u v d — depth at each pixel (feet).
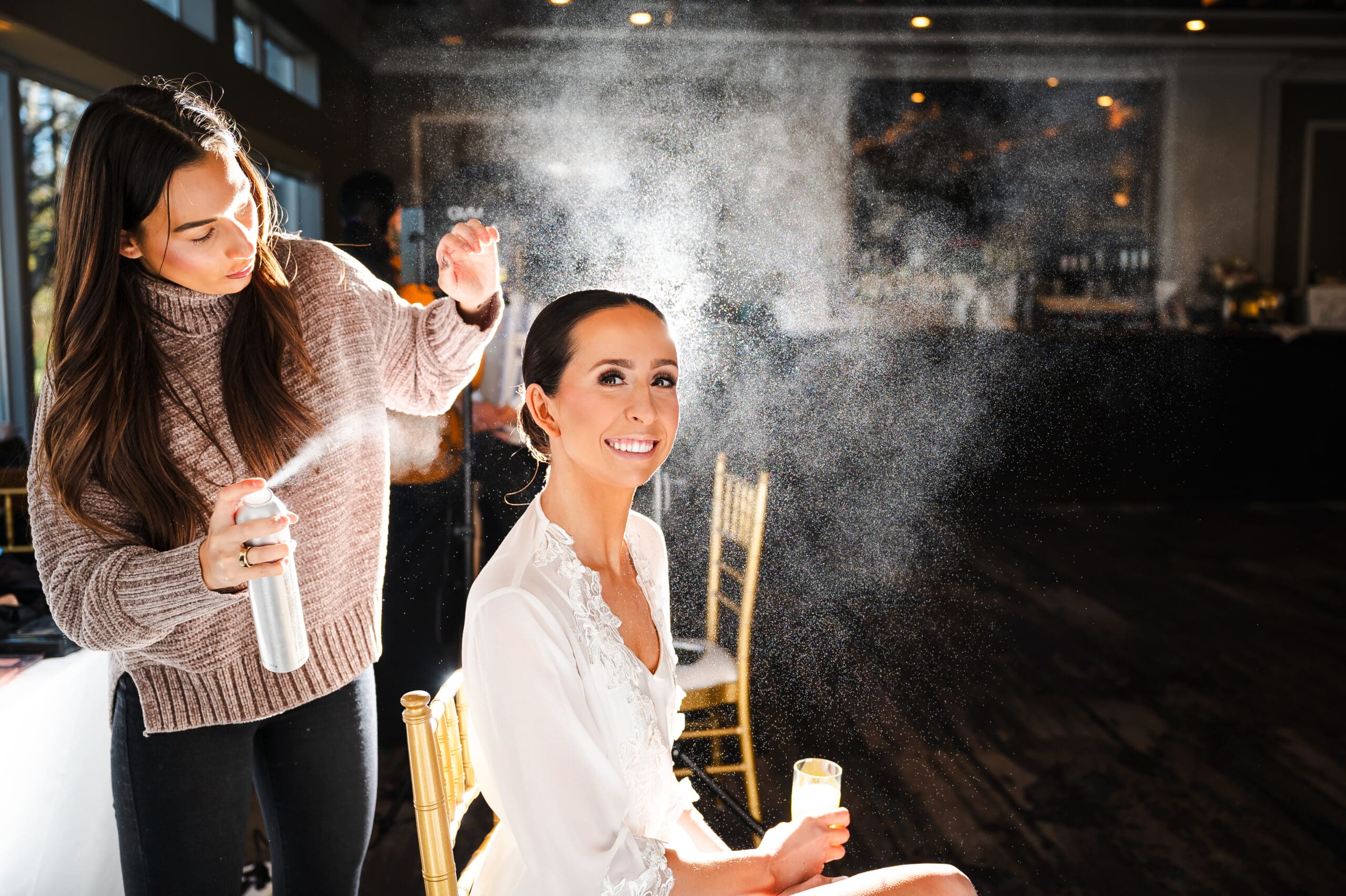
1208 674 9.45
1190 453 16.63
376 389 3.82
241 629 3.36
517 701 2.64
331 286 3.72
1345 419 16.62
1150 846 6.57
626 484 2.89
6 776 4.31
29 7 9.98
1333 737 8.14
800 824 2.90
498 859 3.05
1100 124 20.38
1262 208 21.09
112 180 2.99
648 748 2.87
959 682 9.24
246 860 6.12
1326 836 6.66
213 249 3.11
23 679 4.60
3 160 11.22
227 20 14.07
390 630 8.34
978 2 19.19
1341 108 20.93
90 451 3.10
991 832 6.75
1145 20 19.72
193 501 3.26
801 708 8.72
